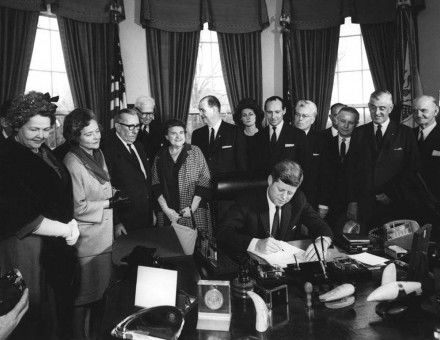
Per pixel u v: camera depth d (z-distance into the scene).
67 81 5.14
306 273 1.75
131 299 1.59
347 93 5.89
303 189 3.71
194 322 1.40
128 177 3.14
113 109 4.98
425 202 2.68
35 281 1.97
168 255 2.13
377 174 3.37
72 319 2.40
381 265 1.87
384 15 5.32
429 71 5.30
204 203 3.47
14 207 1.79
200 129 4.04
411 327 1.33
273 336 1.29
